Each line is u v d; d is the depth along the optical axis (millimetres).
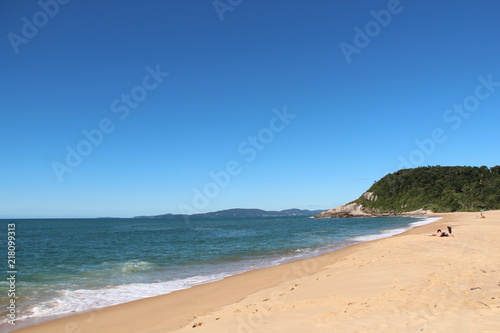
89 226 81375
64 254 22375
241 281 11586
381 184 123188
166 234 44219
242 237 34500
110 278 12852
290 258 17219
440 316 5062
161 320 7301
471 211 85188
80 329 6965
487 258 10906
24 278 12992
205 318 6887
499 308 5301
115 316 7816
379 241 21641
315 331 4930
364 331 4691
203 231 50438
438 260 10898
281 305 7156
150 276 13203
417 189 109812
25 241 34969
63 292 10430
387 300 6359
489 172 104562
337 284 8766
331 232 38781
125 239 36344
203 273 13688
